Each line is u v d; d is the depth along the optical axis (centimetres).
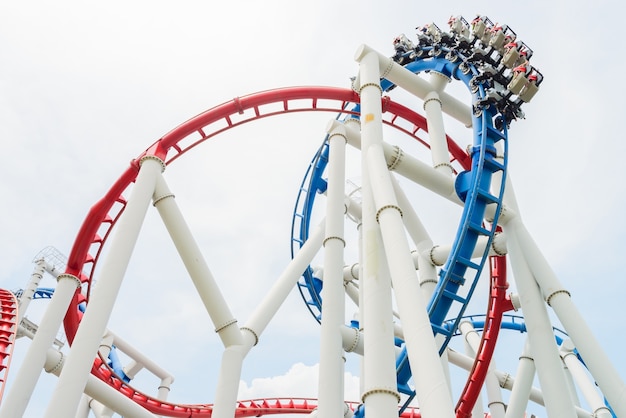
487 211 1365
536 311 1238
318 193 2184
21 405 1384
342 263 1358
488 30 1606
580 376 1814
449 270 1231
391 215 1022
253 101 1766
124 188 1644
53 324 1534
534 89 1433
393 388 886
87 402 1986
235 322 1325
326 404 1114
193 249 1338
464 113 1736
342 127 1656
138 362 2456
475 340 1983
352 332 1299
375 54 1503
